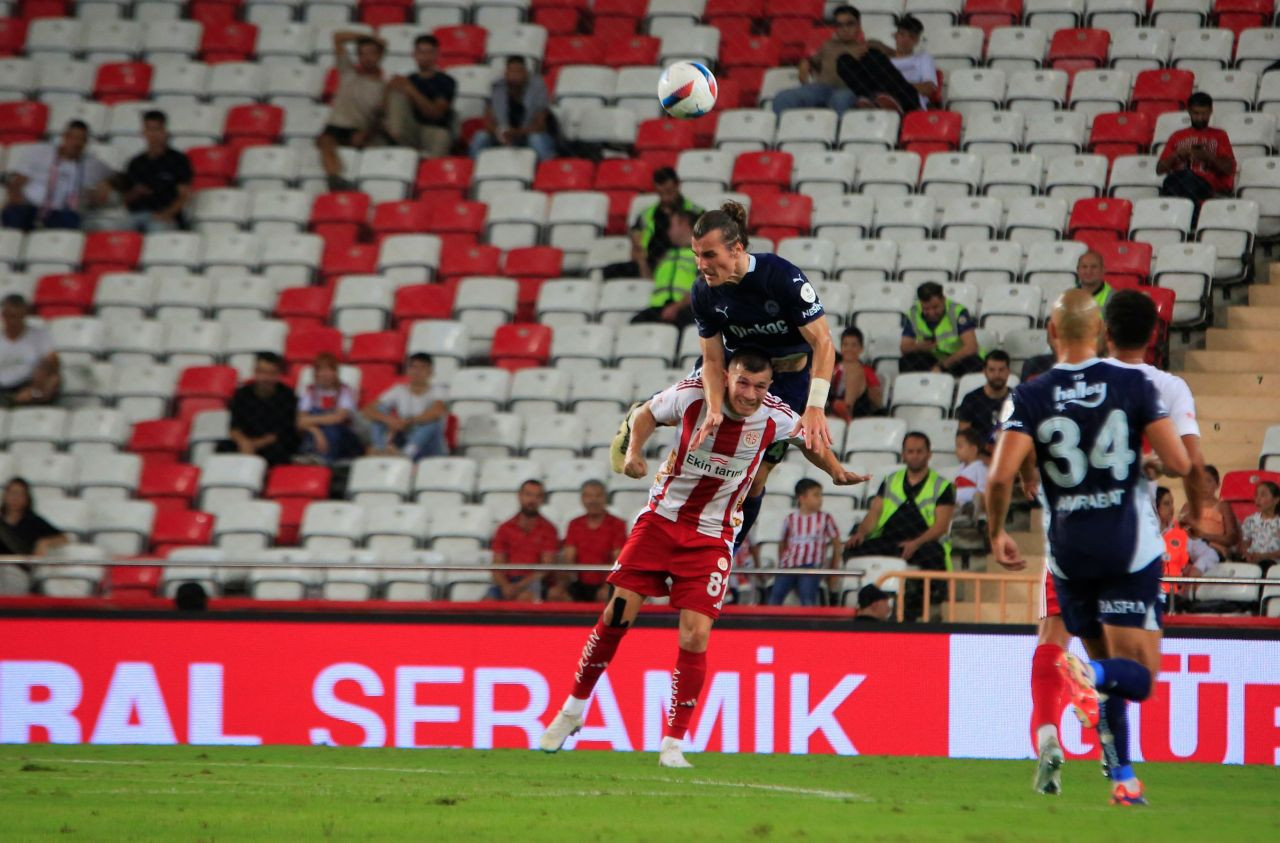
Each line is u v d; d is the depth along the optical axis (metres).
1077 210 44.62
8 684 29.83
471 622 29.47
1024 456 17.31
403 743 29.36
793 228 46.22
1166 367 39.09
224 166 51.84
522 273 46.44
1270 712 28.31
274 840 14.83
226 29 57.16
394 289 45.91
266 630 29.70
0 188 51.12
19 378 42.56
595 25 56.03
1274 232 44.28
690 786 21.09
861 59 49.59
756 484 22.95
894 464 37.47
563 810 17.52
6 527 35.41
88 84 55.84
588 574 32.41
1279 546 32.75
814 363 20.72
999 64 51.50
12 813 17.00
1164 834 15.48
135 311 46.72
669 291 43.72
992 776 23.95
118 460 39.91
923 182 47.41
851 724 28.92
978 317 41.94
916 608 32.56
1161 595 17.28
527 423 40.53
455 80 53.00
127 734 29.64
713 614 22.09
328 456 39.62
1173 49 50.47
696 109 23.77
